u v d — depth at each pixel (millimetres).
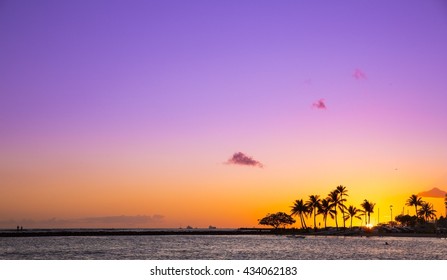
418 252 105188
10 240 160750
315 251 109062
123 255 102938
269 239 176625
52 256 100375
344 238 177250
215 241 160500
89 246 132000
